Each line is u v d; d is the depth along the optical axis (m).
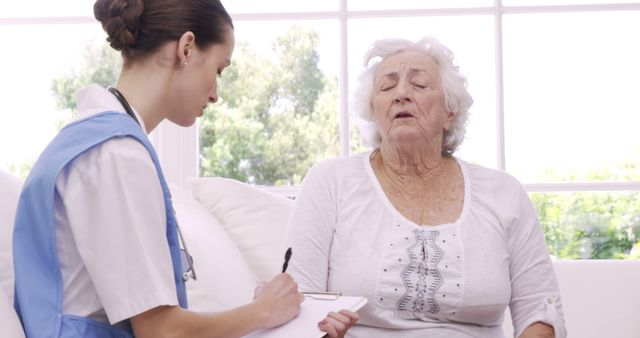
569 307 2.75
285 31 3.62
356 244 2.25
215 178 2.71
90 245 1.38
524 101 3.68
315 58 3.62
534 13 3.57
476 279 2.19
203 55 1.56
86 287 1.42
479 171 2.41
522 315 2.29
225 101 3.67
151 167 1.42
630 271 2.78
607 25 3.69
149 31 1.51
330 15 3.56
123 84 1.54
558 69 3.68
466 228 2.27
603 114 3.73
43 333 1.39
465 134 2.44
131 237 1.38
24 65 3.58
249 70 3.66
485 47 3.56
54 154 1.42
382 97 2.34
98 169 1.39
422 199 2.32
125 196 1.38
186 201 2.52
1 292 1.46
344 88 3.57
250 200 2.66
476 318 2.22
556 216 4.31
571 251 4.29
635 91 3.75
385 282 2.19
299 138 3.66
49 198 1.39
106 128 1.42
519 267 2.32
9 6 3.57
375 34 3.57
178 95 1.56
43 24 3.56
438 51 2.39
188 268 1.60
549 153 3.68
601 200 4.29
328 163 2.40
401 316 2.20
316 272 2.24
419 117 2.30
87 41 3.59
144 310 1.38
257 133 3.68
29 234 1.43
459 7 3.55
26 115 3.59
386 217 2.28
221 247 2.34
